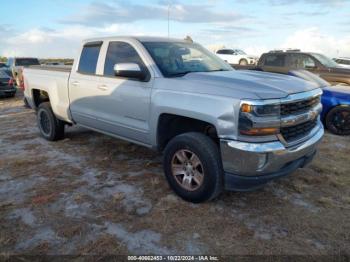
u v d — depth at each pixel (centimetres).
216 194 342
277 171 324
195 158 347
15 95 1518
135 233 306
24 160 500
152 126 392
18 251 280
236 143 308
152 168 466
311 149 360
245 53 2522
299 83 362
